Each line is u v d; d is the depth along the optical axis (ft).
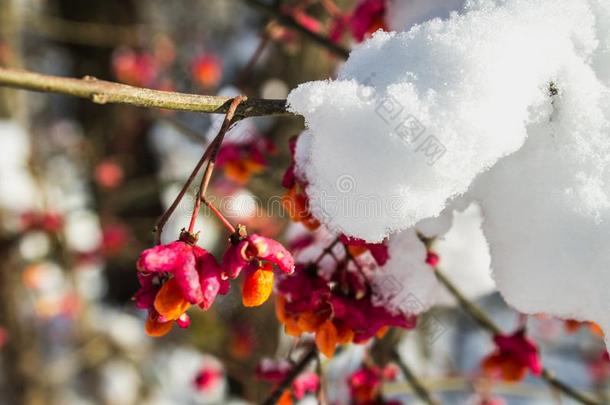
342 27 1.17
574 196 0.85
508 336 1.04
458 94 0.82
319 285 0.91
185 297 0.83
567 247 0.85
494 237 0.89
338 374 1.40
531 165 0.87
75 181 3.10
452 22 0.85
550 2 0.86
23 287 2.44
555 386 1.14
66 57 3.71
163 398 2.74
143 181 3.21
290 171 0.89
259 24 3.65
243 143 1.09
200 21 4.07
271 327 1.95
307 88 0.84
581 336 2.68
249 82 2.08
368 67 0.85
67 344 2.79
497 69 0.83
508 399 2.64
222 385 2.77
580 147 0.86
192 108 0.85
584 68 0.86
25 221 2.23
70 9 3.30
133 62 2.82
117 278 3.65
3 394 2.28
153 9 3.99
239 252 0.83
